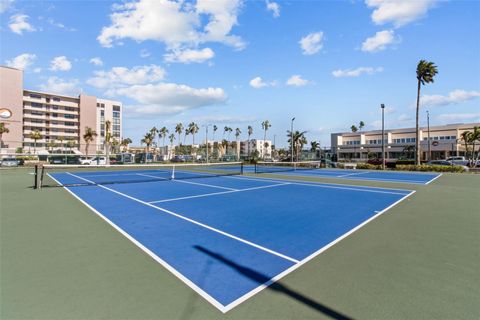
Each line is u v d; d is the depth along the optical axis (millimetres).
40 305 3186
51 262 4457
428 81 32844
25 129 81562
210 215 7918
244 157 65250
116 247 5188
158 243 5430
